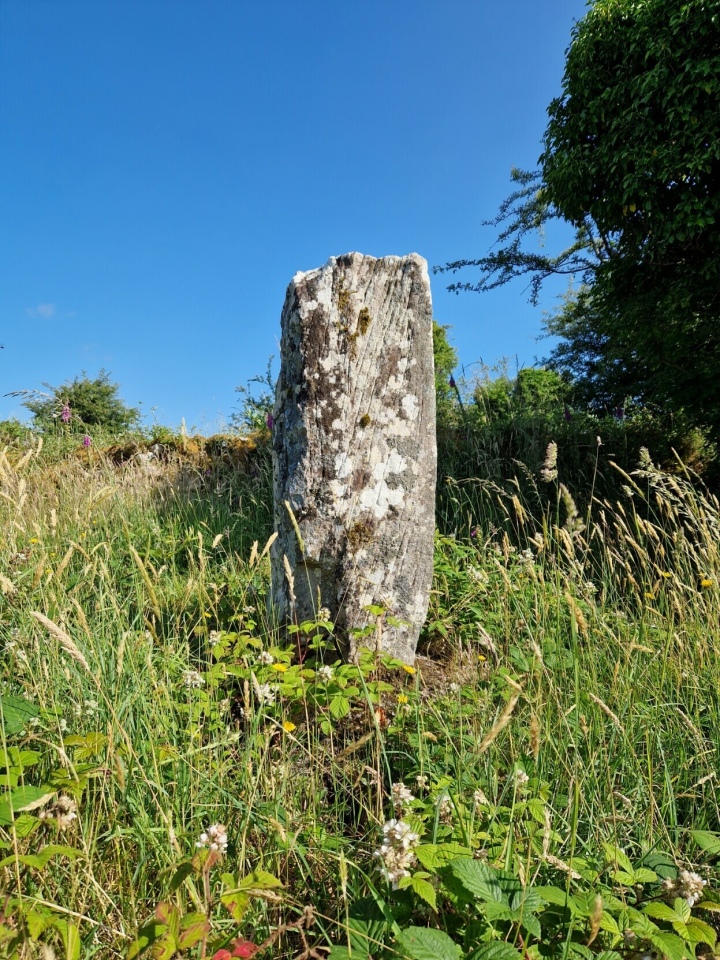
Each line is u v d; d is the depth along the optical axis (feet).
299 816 6.12
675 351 21.38
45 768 5.71
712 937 4.42
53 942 4.54
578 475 20.74
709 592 10.34
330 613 9.98
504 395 31.63
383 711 8.78
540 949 4.46
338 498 10.06
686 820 6.84
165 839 5.41
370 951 4.53
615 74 20.72
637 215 21.09
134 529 15.67
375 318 10.57
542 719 7.27
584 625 5.62
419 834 5.17
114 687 6.55
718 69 17.92
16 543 11.39
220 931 4.88
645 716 7.70
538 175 33.30
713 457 23.45
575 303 42.65
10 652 7.64
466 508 18.04
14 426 27.58
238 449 22.18
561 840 5.52
